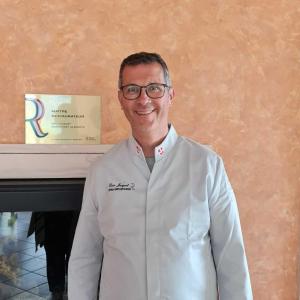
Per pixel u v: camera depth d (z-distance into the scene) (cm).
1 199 154
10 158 159
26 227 165
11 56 158
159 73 126
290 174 191
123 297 125
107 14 166
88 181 138
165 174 131
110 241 130
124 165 134
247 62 182
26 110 160
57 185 158
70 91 164
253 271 189
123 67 128
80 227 139
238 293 126
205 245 129
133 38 169
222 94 181
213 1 177
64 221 166
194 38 176
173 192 129
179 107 176
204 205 126
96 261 142
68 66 163
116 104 169
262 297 191
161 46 173
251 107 184
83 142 166
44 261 168
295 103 189
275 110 187
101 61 166
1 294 168
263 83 185
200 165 130
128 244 126
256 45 183
